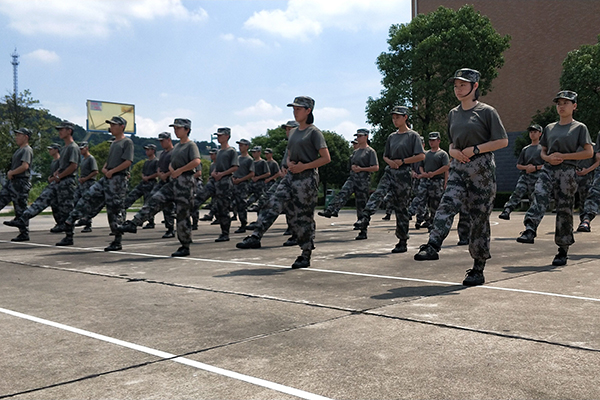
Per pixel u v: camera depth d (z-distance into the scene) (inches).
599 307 168.2
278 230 530.0
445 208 208.7
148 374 115.0
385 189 330.6
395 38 1350.9
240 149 495.2
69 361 124.2
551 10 1469.0
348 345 132.5
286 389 105.2
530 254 301.6
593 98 1106.1
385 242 383.2
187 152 303.3
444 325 148.6
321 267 261.7
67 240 391.2
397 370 114.6
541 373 111.7
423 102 1385.3
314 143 253.4
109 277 240.8
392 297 186.4
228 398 101.3
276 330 147.1
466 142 206.5
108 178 344.2
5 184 434.0
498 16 1557.6
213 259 297.7
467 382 107.4
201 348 132.4
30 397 103.5
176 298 192.1
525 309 166.1
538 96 1489.9
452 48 1272.1
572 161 259.1
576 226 494.6
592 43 1401.3
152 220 583.5
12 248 375.9
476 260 209.0
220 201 410.0
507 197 1323.8
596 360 119.2
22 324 157.8
